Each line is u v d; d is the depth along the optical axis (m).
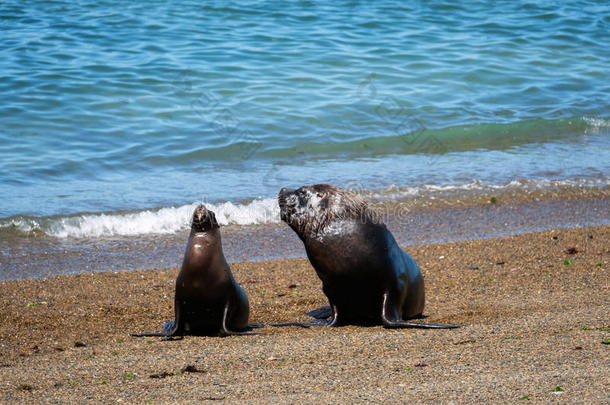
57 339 21.94
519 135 52.38
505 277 28.09
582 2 89.94
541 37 76.44
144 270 30.38
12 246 33.12
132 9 75.31
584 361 16.61
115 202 38.28
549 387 14.64
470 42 73.25
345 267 20.86
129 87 55.72
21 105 51.28
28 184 40.31
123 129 49.16
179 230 36.22
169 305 25.62
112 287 27.89
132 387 16.27
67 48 62.97
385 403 14.14
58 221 35.44
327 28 73.94
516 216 38.06
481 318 22.30
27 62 58.88
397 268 21.41
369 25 75.94
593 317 20.98
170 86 56.53
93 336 22.22
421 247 33.03
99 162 44.25
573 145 50.72
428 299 25.58
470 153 48.62
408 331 20.59
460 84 62.19
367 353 18.45
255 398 15.03
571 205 39.88
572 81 64.69
